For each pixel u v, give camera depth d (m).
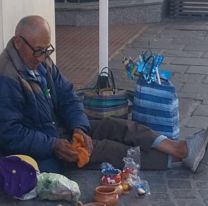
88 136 3.77
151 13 8.14
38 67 3.70
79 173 3.79
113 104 4.20
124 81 5.63
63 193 3.34
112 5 7.94
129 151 3.75
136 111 4.13
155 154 3.83
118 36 7.29
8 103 3.45
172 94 4.03
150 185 3.70
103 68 4.56
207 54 6.57
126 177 3.60
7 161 3.36
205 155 4.00
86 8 7.81
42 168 3.56
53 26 4.91
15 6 4.24
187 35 7.40
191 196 3.59
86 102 4.23
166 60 6.32
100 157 3.77
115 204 3.41
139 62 4.22
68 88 3.90
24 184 3.33
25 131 3.50
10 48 3.54
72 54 6.55
